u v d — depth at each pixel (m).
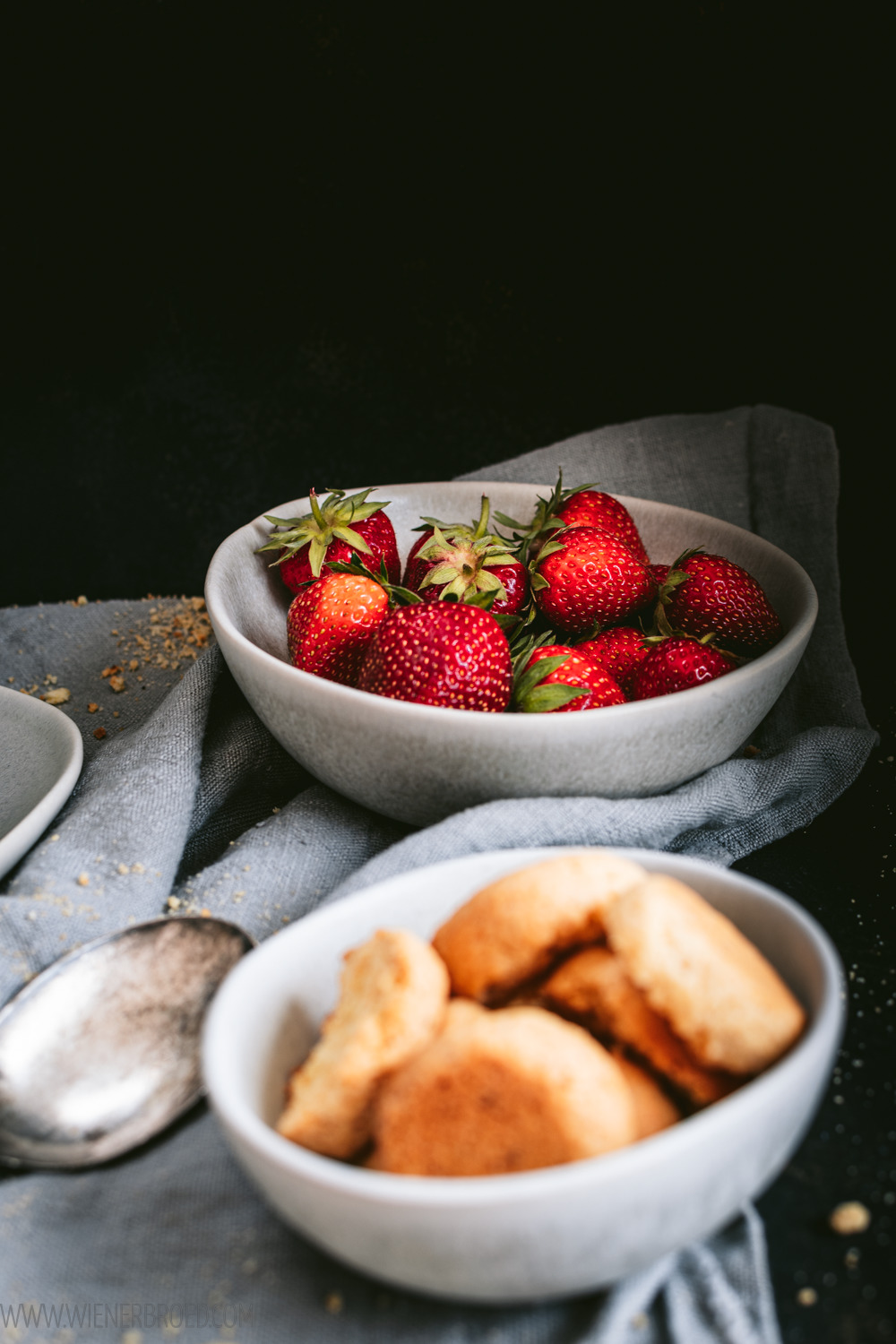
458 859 0.40
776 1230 0.38
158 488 0.85
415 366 0.79
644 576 0.49
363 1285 0.36
